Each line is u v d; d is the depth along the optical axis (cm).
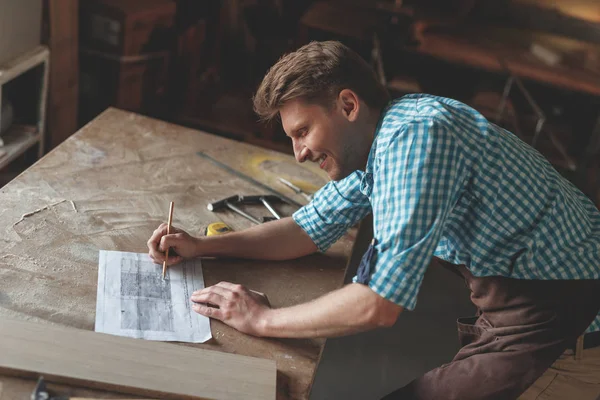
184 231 167
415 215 119
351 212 170
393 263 122
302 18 417
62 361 123
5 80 265
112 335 133
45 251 158
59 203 179
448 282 329
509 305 144
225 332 145
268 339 145
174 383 124
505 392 146
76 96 339
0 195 176
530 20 470
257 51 479
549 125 427
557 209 138
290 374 137
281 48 472
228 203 196
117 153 212
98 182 194
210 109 450
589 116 435
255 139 417
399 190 121
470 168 129
